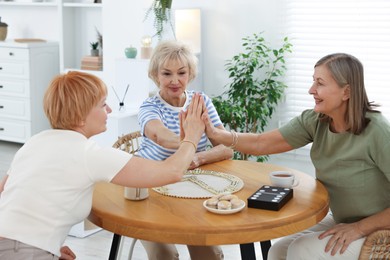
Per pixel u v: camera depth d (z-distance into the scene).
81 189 2.21
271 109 4.92
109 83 5.95
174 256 2.88
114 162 2.21
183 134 2.52
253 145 2.88
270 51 4.92
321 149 2.72
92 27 6.39
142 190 2.45
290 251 2.62
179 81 2.99
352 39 4.73
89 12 6.38
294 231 2.27
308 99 4.96
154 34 5.10
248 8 5.10
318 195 2.54
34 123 6.37
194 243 2.16
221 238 2.16
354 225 2.51
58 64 6.55
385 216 2.47
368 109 2.58
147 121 2.95
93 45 6.13
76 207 2.23
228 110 4.77
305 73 4.95
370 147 2.52
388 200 2.63
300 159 5.04
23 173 2.22
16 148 6.49
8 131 6.49
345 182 2.62
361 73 2.53
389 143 2.48
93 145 2.24
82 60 6.14
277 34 5.02
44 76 6.41
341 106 2.57
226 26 5.21
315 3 4.85
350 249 2.47
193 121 2.43
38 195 2.17
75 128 2.27
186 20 5.06
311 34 4.90
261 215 2.28
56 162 2.19
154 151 3.02
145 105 3.04
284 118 5.08
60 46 6.33
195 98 2.45
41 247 2.15
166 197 2.50
